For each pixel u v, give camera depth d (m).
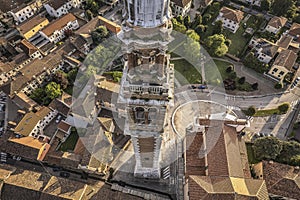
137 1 27.84
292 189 72.81
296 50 111.12
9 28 122.31
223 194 65.19
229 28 121.94
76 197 70.38
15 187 72.38
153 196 77.69
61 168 83.75
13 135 86.25
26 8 122.88
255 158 85.81
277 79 104.31
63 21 116.50
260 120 94.94
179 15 119.81
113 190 79.00
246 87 102.50
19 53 111.06
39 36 116.25
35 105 94.38
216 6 127.62
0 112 96.50
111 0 128.12
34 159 82.19
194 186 68.38
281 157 83.50
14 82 96.88
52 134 90.69
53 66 102.88
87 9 128.50
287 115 96.50
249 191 66.94
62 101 92.88
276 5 125.25
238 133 85.69
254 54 110.25
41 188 72.50
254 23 125.00
